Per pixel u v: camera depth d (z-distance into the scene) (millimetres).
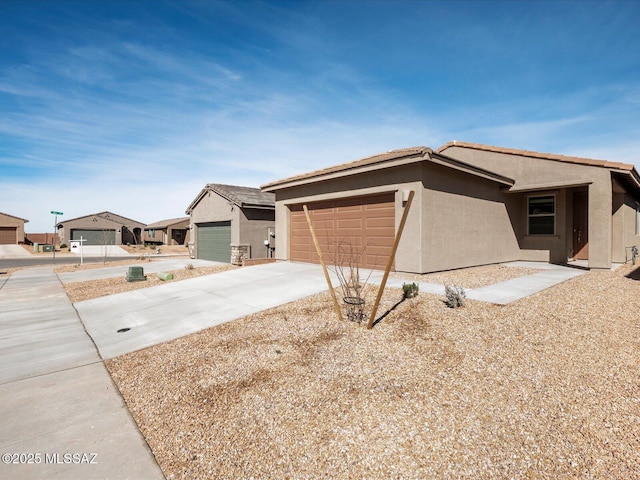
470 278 8656
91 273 14773
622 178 10914
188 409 3400
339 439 2805
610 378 3574
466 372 3756
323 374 3885
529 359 4000
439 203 9555
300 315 6055
